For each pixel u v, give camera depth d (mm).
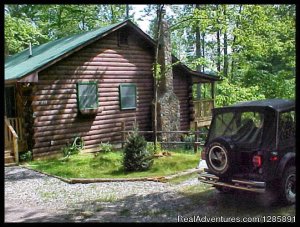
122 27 16844
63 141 15148
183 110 20078
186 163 11883
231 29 18516
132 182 10375
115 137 16969
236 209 7598
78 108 15602
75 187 10109
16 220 7434
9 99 15633
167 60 17750
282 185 7438
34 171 12305
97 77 16297
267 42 21750
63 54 14547
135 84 17812
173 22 18562
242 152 7645
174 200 8445
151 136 18141
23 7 28906
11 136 13836
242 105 7969
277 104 7707
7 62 18859
